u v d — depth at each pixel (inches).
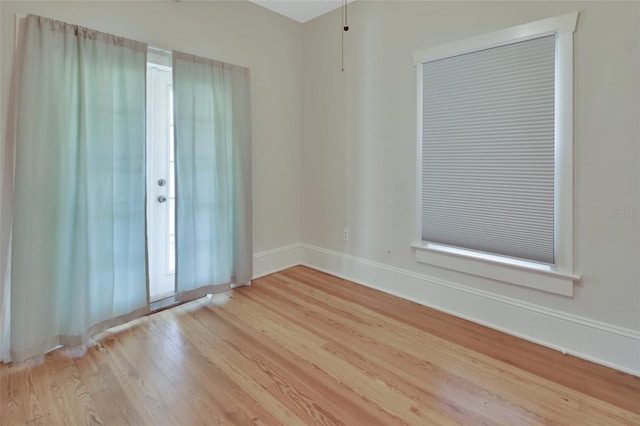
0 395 68.2
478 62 96.3
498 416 64.1
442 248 109.0
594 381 74.6
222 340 90.6
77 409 64.7
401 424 62.0
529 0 86.5
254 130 134.1
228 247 120.6
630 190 76.3
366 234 130.6
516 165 91.2
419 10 108.7
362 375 76.2
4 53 77.5
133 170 95.7
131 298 97.6
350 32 129.7
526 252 91.3
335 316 105.5
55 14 83.8
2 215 79.3
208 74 111.7
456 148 102.7
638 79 74.0
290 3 130.4
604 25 76.9
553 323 87.7
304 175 153.6
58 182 81.7
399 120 116.9
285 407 66.0
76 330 84.4
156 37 102.9
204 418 62.9
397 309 110.8
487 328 98.3
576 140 81.9
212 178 114.8
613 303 79.6
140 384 72.2
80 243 84.4
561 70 82.6
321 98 142.9
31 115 77.2
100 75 87.4
